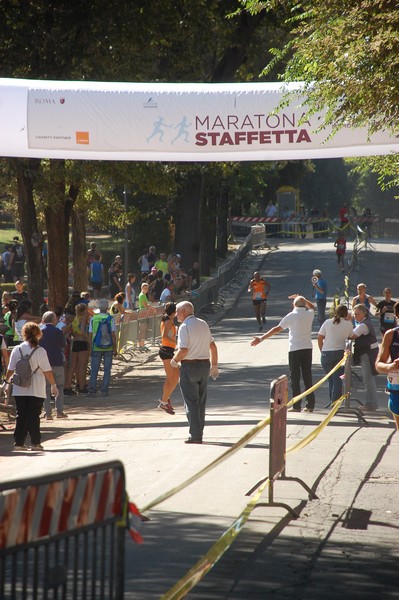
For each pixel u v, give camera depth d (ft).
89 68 219.61
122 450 113.19
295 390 148.25
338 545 68.69
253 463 100.37
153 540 69.21
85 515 35.29
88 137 145.48
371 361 148.36
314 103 120.88
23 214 226.99
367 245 571.69
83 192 275.80
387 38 99.91
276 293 397.60
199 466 98.73
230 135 143.64
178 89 145.38
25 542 32.78
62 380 155.94
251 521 75.36
